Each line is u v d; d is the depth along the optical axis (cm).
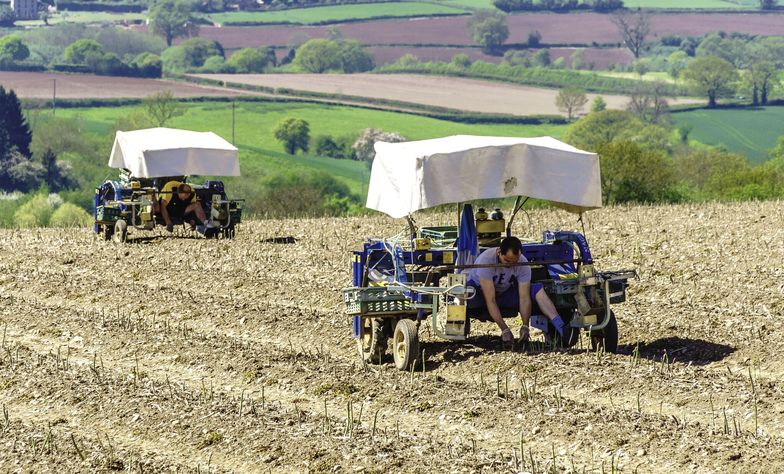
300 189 9900
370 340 2547
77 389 2362
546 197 2380
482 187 2353
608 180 8456
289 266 3872
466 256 2492
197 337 2812
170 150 4444
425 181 2319
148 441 2022
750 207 5756
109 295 3450
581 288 2447
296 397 2270
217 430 2034
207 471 1852
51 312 3212
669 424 1925
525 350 2511
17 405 2300
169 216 4731
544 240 2678
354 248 4331
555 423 1970
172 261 4056
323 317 3009
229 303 3241
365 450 1881
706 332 2648
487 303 2469
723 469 1712
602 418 1973
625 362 2336
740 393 2094
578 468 1769
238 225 5409
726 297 3069
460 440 1936
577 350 2489
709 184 9344
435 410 2109
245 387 2361
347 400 2220
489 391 2191
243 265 3925
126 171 4944
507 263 2450
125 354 2706
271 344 2753
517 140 2448
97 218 4747
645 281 3391
